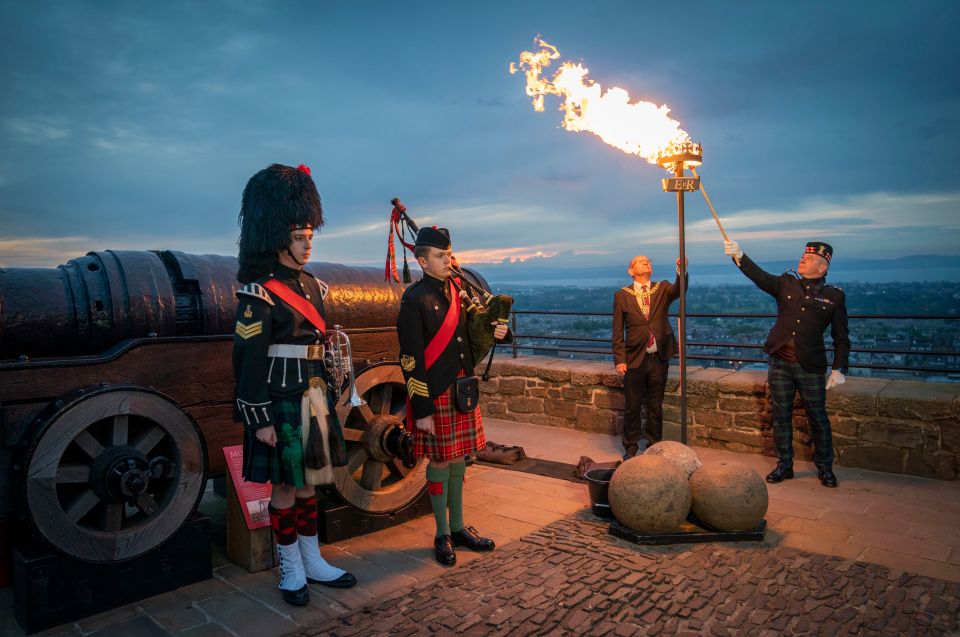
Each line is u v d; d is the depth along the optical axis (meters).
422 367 3.31
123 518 3.30
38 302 2.88
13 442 2.69
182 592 3.05
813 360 4.55
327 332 3.19
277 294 2.90
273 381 2.88
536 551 3.46
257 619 2.79
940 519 3.94
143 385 3.08
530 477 4.92
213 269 3.48
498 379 7.02
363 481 3.92
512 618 2.71
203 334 3.38
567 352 7.12
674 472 3.56
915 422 4.80
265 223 2.90
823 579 3.07
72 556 2.72
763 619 2.68
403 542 3.66
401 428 3.74
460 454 3.42
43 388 2.79
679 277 4.67
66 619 2.75
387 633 2.62
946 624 2.65
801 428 5.28
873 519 3.94
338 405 3.65
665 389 5.92
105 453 2.84
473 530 3.60
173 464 3.05
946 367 5.13
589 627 2.63
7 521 3.06
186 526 3.10
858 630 2.60
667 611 2.77
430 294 3.38
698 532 3.59
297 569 2.95
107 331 3.05
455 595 2.95
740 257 4.72
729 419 5.63
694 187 4.55
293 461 2.84
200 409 3.29
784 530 3.75
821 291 4.63
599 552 3.43
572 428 6.54
